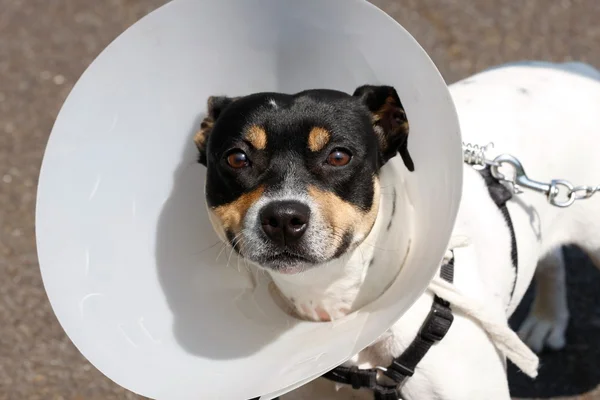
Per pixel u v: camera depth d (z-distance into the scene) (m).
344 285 0.92
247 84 0.99
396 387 0.92
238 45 0.96
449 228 0.84
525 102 1.03
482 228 0.96
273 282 0.96
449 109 0.85
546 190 0.96
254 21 0.95
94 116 0.94
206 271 0.96
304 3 0.93
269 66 0.98
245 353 0.92
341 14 0.92
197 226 0.98
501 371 0.93
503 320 0.94
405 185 0.94
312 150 0.90
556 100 1.04
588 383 1.12
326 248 0.89
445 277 0.91
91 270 0.93
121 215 0.95
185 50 0.95
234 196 0.91
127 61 0.94
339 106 0.91
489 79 1.05
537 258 1.02
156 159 0.97
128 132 0.95
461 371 0.91
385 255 0.92
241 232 0.90
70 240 0.92
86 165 0.94
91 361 0.88
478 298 0.92
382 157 0.93
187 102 0.98
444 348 0.90
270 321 0.94
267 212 0.88
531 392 1.12
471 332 0.91
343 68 0.96
